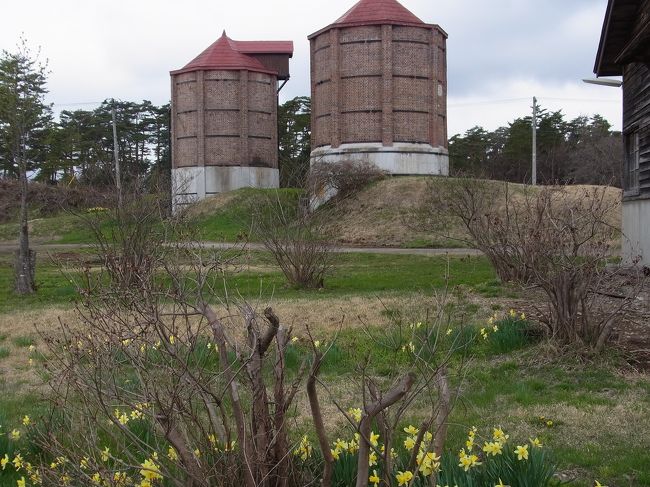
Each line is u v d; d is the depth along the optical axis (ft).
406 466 15.16
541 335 31.94
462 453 15.24
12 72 60.90
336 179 135.33
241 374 14.98
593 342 29.32
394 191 130.72
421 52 154.10
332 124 154.40
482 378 27.55
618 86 69.00
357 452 15.79
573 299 29.68
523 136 233.14
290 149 251.60
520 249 46.65
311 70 162.61
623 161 62.08
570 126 261.85
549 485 17.24
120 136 262.06
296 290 58.08
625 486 17.61
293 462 14.60
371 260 87.66
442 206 87.76
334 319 40.98
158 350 14.35
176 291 15.56
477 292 47.09
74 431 16.92
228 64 174.81
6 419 23.32
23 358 34.73
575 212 44.57
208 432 14.65
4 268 92.43
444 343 29.71
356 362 26.50
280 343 13.39
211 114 175.22
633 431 21.38
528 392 25.79
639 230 57.06
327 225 73.20
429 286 56.03
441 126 160.15
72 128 192.13
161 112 275.59
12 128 61.31
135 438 13.96
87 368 16.35
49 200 152.66
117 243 47.24
